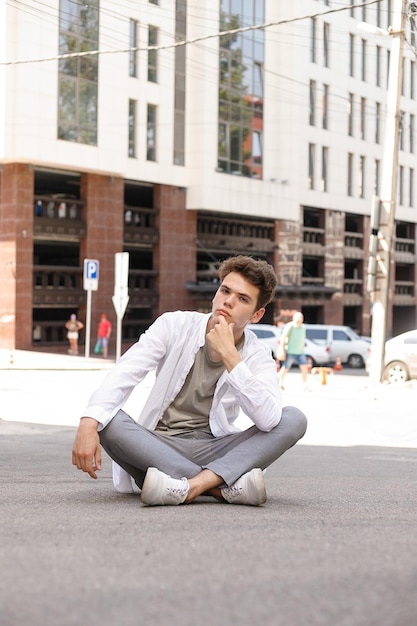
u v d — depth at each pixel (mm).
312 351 38094
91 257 40062
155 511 4355
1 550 3145
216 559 3047
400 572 2910
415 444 12836
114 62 39562
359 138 56219
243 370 4785
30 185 37438
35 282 39469
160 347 4941
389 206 24109
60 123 37344
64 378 27406
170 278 43469
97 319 40344
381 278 24094
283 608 2402
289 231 49625
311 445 12430
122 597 2480
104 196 40531
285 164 48969
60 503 4691
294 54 49031
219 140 44312
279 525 3947
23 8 35750
